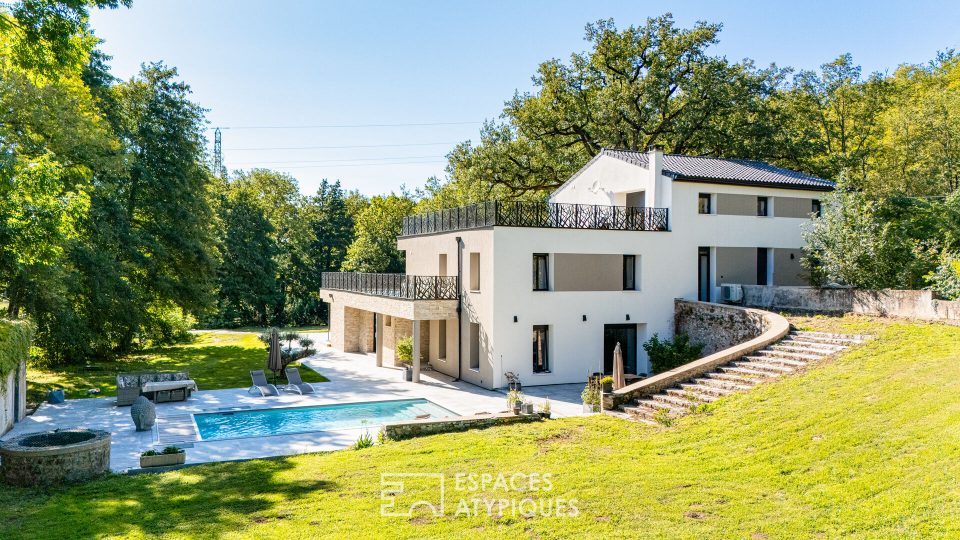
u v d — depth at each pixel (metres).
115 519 9.05
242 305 54.72
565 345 23.14
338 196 66.19
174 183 32.44
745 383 15.09
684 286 24.91
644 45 37.12
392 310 25.86
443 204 51.09
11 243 15.13
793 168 38.22
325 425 17.28
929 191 31.97
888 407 11.40
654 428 13.49
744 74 36.56
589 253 23.45
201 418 18.19
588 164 28.83
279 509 9.41
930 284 20.98
